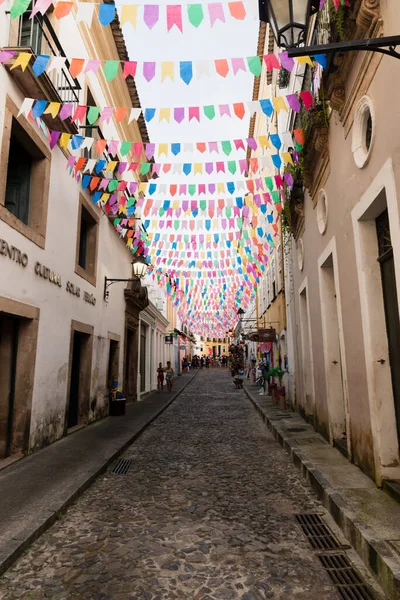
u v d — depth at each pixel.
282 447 7.84
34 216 7.21
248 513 4.46
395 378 4.70
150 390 19.78
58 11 3.64
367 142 5.01
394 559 2.97
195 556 3.48
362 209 4.90
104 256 11.54
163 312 25.53
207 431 9.80
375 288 5.00
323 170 6.91
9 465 6.02
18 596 2.92
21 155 7.23
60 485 5.14
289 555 3.50
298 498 4.93
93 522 4.25
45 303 7.33
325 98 5.80
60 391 8.10
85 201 9.73
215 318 23.05
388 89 3.96
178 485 5.52
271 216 12.45
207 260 14.23
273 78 12.66
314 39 6.55
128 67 4.20
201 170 6.46
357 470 5.40
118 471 6.23
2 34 5.92
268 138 5.79
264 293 19.88
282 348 14.46
